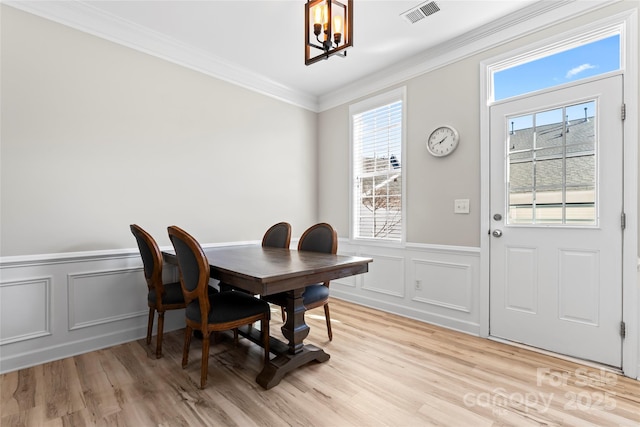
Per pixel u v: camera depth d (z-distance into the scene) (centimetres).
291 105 385
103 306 245
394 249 330
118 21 247
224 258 224
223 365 214
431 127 298
